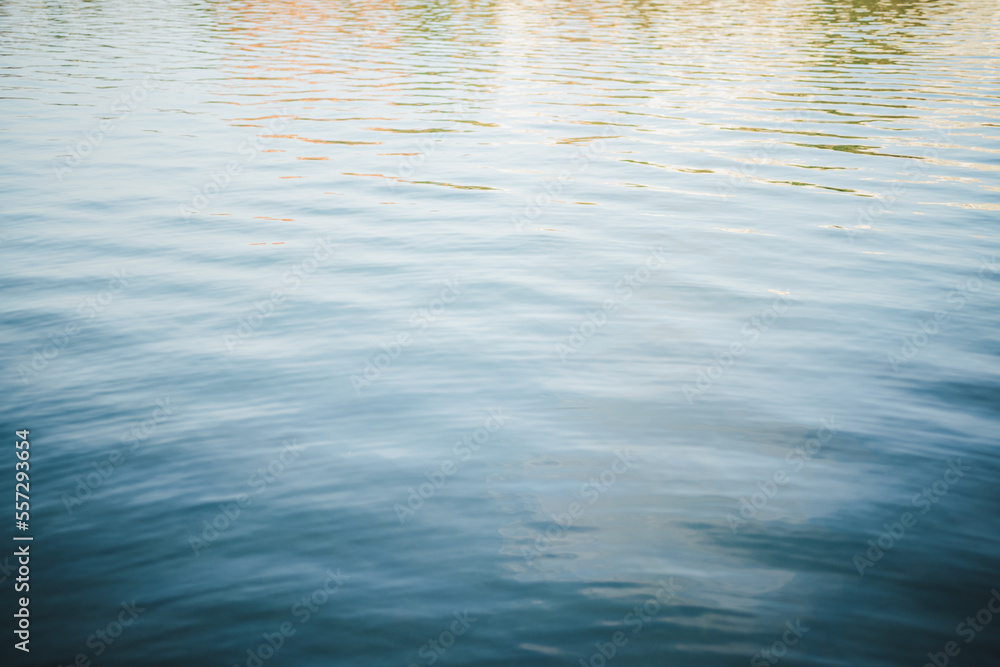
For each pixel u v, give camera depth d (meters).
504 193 9.55
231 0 36.69
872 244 7.73
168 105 14.50
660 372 5.16
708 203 9.13
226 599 3.14
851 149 11.53
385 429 4.47
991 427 4.48
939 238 7.91
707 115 13.86
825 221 8.47
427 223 8.42
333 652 2.87
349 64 19.53
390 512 3.70
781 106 14.55
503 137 12.35
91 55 20.53
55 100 14.73
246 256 7.41
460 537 3.51
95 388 4.95
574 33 25.94
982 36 24.59
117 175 10.16
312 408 4.70
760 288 6.62
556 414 4.63
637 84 16.84
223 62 19.64
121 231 8.09
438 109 14.39
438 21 29.19
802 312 6.12
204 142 11.92
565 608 3.07
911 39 24.06
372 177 10.23
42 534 3.54
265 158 11.10
